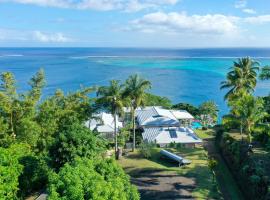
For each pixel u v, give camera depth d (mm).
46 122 45938
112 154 55344
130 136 68750
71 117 47094
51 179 24109
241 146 53562
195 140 62594
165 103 94000
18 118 44375
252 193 41688
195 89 167750
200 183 43938
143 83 56125
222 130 68750
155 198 39312
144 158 54594
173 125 73688
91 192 22016
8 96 44094
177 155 55000
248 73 70000
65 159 35688
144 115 77688
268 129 52031
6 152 32875
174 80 198250
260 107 53188
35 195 38000
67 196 21641
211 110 93375
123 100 54812
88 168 26328
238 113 53375
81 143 36562
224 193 44656
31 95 48406
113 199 22453
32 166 37406
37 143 45312
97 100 53969
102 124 69250
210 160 52906
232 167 52125
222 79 199750
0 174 29625
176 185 43125
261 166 45375
